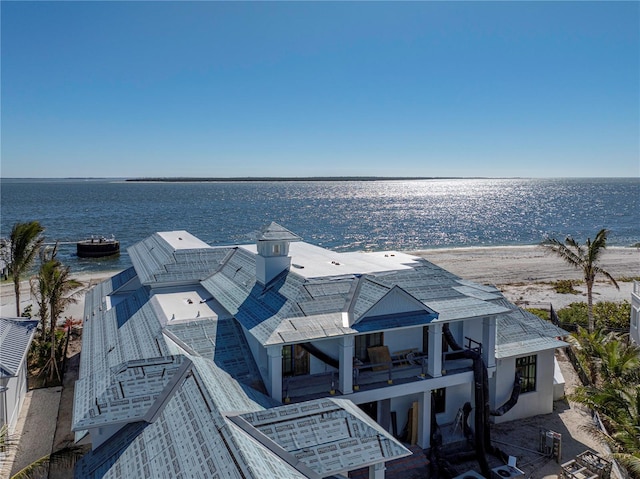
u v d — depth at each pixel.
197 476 10.42
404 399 21.55
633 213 166.75
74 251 83.81
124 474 11.77
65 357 30.91
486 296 23.72
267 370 18.50
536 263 73.56
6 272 57.53
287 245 22.56
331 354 20.52
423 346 22.64
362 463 12.55
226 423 11.76
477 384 20.80
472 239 106.94
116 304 28.09
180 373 14.94
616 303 44.25
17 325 26.66
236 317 20.12
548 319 40.81
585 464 19.00
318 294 19.84
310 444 12.61
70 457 14.52
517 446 21.89
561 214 164.88
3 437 18.16
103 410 13.46
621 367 23.44
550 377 24.98
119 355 19.50
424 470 19.44
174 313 22.25
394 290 19.27
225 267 27.20
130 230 115.50
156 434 12.75
